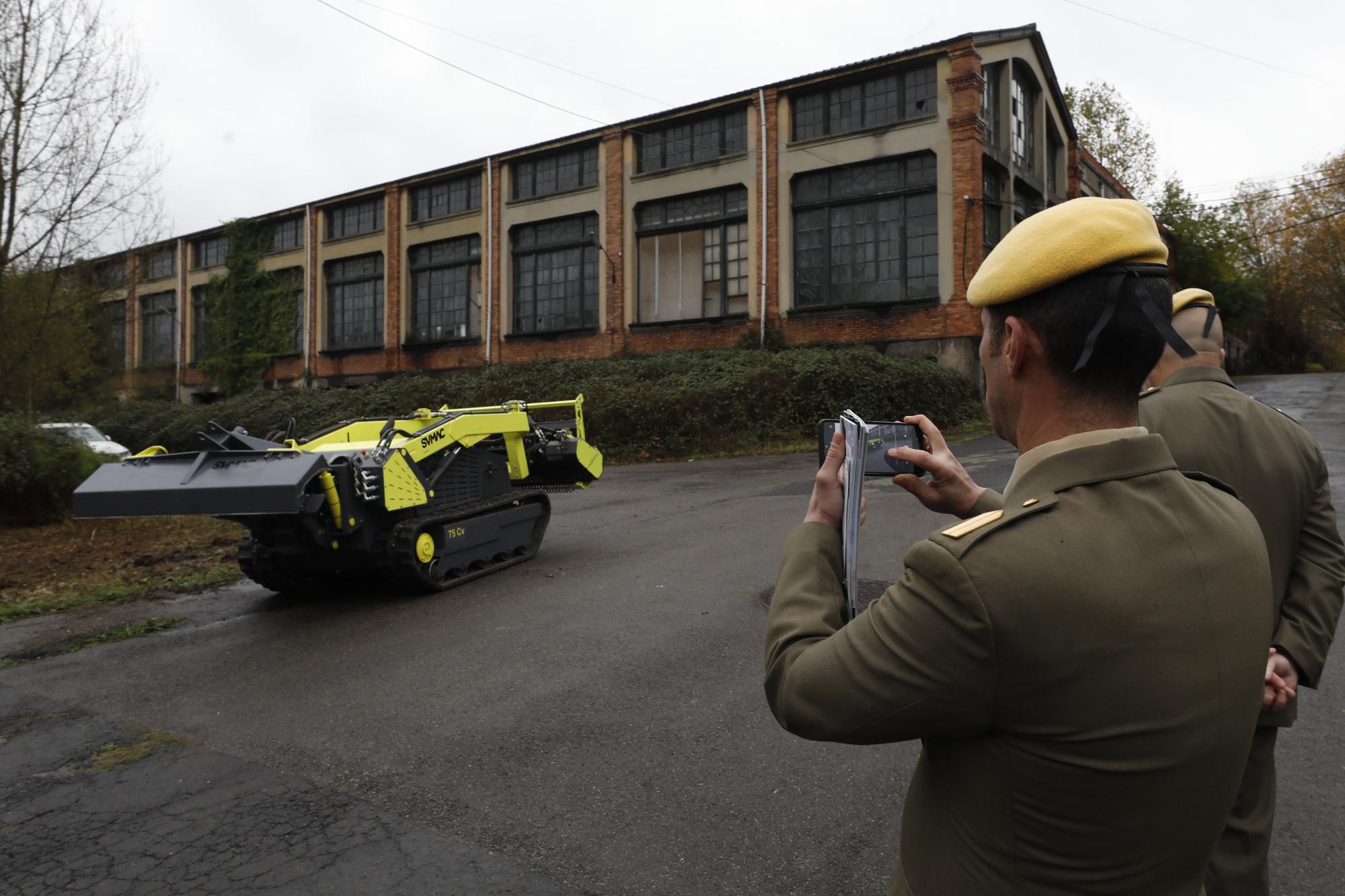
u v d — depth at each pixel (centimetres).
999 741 108
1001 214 2320
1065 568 104
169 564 893
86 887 299
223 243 3647
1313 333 5303
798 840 310
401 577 665
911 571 112
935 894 115
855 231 2291
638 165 2641
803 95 2362
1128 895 105
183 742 421
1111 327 113
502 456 823
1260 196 4138
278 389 3416
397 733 420
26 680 526
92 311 1554
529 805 344
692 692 456
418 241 3081
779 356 2038
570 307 2777
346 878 297
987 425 1983
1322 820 311
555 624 592
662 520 1011
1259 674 111
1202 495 116
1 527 1161
